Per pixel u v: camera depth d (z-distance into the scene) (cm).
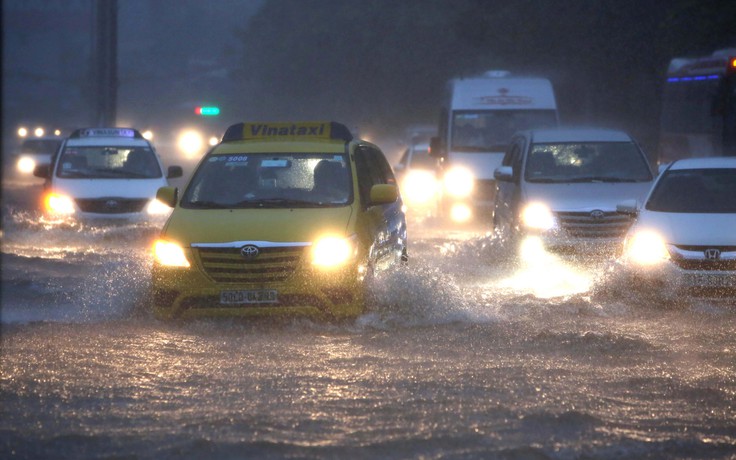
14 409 1869
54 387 2041
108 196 5509
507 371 2206
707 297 3139
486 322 2844
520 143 5003
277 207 2998
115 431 1722
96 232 5316
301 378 2131
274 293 2778
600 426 1755
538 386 2056
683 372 2203
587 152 4716
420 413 1834
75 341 2556
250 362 2308
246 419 1791
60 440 1664
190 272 2806
